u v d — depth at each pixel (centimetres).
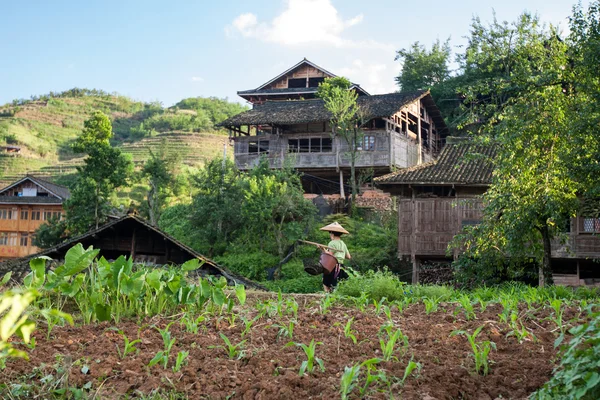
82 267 616
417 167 2327
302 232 3034
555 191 1362
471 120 1577
